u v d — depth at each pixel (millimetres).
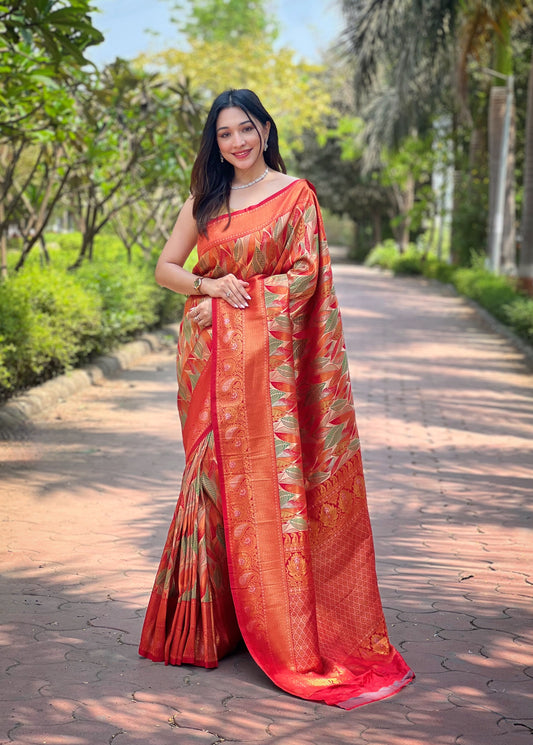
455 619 3494
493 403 8742
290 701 2797
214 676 2975
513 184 21016
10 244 21188
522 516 5020
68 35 5898
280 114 30922
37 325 7688
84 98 10562
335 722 2660
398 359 11680
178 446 6566
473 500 5348
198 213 3072
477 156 25453
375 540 4531
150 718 2674
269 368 2938
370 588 3068
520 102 22734
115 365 10109
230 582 2953
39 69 6695
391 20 16500
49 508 4945
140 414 7711
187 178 12023
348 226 71438
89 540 4414
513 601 3701
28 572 3945
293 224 2979
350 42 16969
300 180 3014
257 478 2932
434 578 3973
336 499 3051
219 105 2996
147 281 12625
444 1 16203
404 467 6152
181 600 3033
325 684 2852
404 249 38125
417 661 3104
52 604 3580
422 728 2629
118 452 6324
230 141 2982
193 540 3020
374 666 2996
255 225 2992
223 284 2979
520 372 10867
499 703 2797
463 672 3020
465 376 10430
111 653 3137
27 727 2609
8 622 3395
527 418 8039
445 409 8359
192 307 3111
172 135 12031
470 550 4395
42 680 2918
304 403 3051
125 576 3910
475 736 2586
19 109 7742
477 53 17531
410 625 3428
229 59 27172
